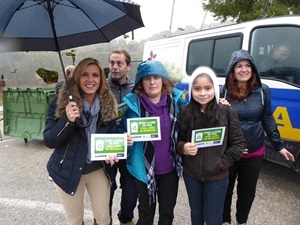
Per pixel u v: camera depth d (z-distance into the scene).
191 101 2.22
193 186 2.29
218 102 2.21
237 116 2.24
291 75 3.59
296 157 3.49
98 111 2.17
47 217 3.35
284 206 3.44
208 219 2.30
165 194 2.36
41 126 6.35
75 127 2.06
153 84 2.18
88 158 2.19
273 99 3.76
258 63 3.99
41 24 2.17
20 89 6.48
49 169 2.19
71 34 2.30
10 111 6.70
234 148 2.20
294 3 9.84
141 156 2.26
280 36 3.74
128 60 2.92
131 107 2.22
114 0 1.80
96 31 2.38
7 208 3.59
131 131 2.18
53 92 6.38
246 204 2.67
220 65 4.59
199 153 2.20
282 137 3.66
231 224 3.03
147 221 2.38
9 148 6.35
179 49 5.52
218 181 2.21
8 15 1.90
